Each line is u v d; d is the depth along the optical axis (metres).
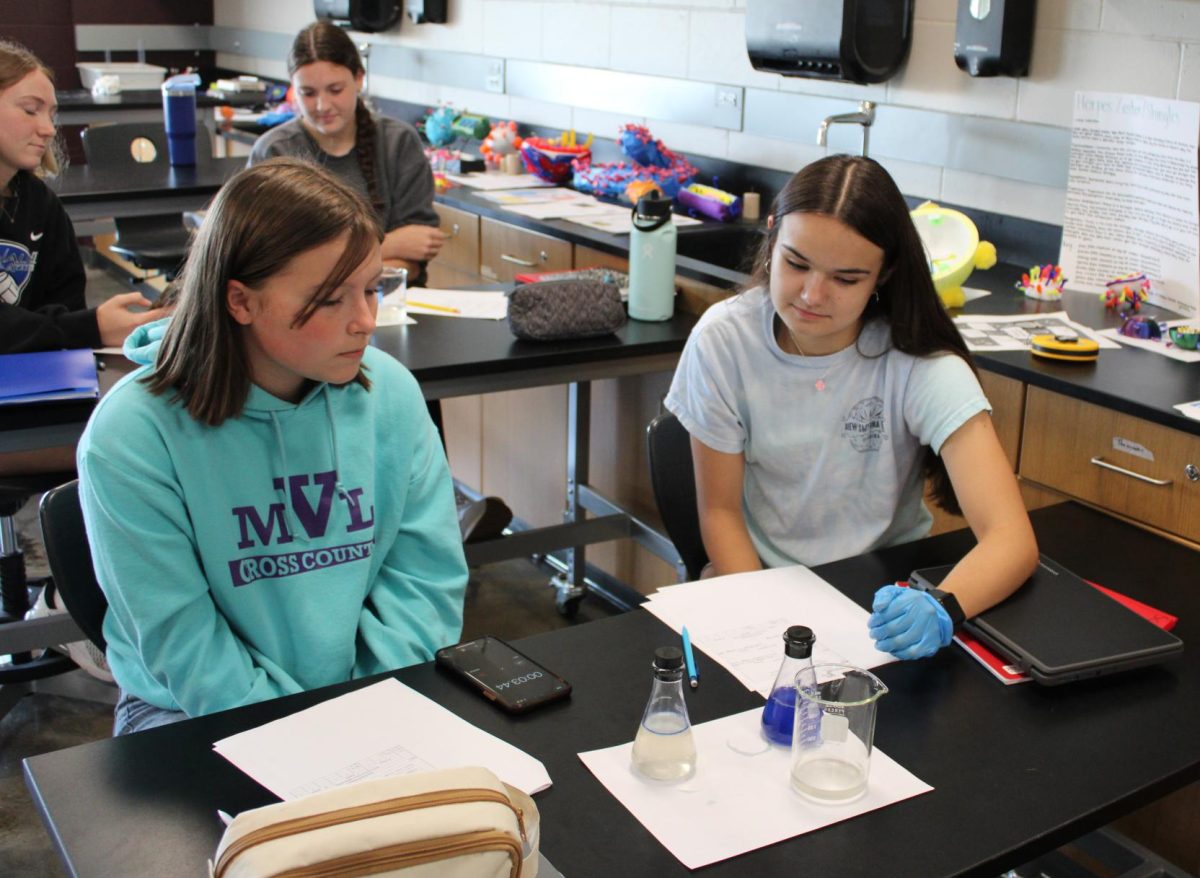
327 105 3.05
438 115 4.49
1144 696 1.37
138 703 1.50
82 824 1.08
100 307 2.42
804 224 1.57
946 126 2.97
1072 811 1.15
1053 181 2.76
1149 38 2.52
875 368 1.76
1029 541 1.57
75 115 5.09
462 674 1.34
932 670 1.40
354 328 1.36
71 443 2.11
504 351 2.41
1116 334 2.35
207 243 1.36
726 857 1.06
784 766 1.20
